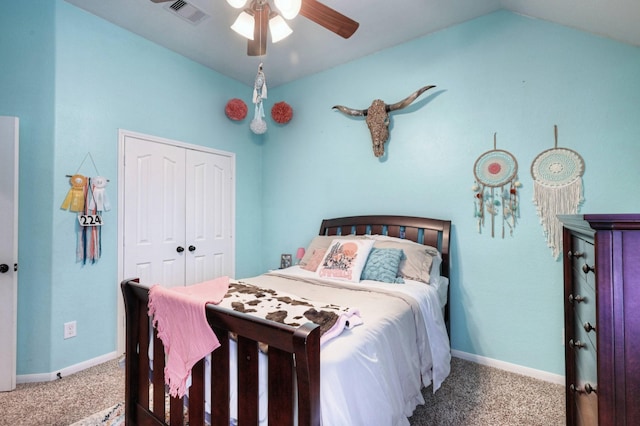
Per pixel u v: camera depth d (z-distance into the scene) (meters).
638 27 1.74
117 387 2.04
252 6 1.72
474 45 2.42
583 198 2.02
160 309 1.29
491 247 2.34
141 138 2.68
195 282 3.09
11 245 2.03
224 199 3.39
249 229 3.66
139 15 2.39
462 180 2.46
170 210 2.89
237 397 1.05
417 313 1.72
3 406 1.83
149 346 1.45
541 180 2.16
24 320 2.11
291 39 2.70
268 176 3.75
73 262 2.28
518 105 2.25
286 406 0.92
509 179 2.27
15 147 2.04
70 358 2.25
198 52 2.93
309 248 2.78
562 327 2.08
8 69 2.10
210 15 2.39
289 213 3.55
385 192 2.85
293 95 3.51
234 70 3.28
